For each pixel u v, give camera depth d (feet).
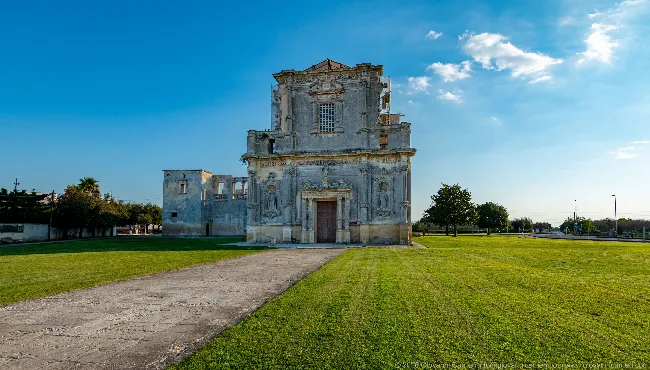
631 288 44.27
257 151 164.96
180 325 31.45
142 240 189.57
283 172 160.25
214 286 49.19
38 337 28.55
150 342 27.27
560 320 30.68
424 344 25.49
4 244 156.87
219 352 24.66
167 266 70.18
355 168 155.22
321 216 160.86
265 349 25.08
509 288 44.21
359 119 157.99
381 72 164.04
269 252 105.09
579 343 25.43
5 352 25.50
